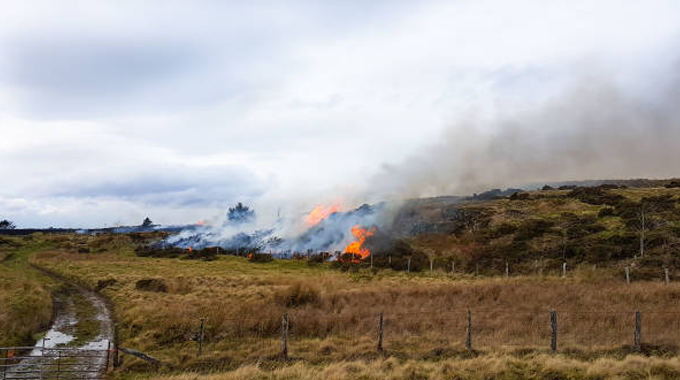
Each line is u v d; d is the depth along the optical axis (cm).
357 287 3041
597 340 1544
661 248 3538
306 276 3834
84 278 3869
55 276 4253
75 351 1722
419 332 1794
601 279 2970
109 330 2108
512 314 1967
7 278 3578
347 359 1465
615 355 1355
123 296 2867
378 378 1226
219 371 1423
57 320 2330
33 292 2853
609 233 4241
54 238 8119
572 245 4103
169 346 1723
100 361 1596
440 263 4497
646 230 4016
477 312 2030
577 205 5909
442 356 1451
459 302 2317
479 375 1211
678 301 2084
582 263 3669
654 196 5547
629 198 5909
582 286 2633
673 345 1416
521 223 5372
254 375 1295
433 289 2644
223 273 4072
